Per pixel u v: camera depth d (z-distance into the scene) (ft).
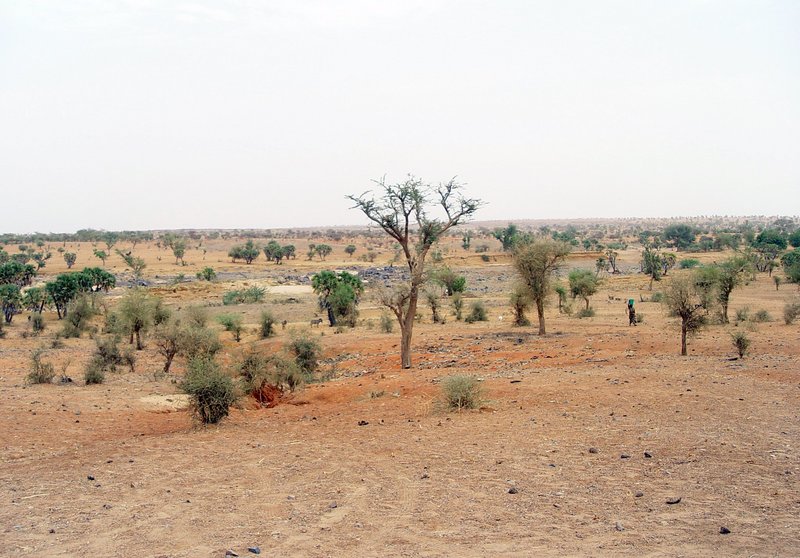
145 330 146.20
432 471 38.68
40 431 57.98
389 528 29.04
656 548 25.62
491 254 524.11
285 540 27.81
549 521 29.30
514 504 31.89
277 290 351.87
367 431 52.90
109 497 35.17
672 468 36.88
